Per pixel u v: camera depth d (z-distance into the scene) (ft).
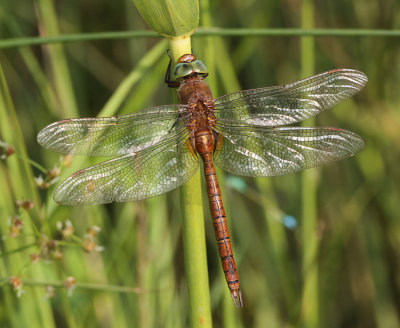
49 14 2.55
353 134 2.35
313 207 2.51
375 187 2.64
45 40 2.37
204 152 2.36
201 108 2.36
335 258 2.62
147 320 2.47
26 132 2.63
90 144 2.33
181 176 2.35
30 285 2.34
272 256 2.59
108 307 2.52
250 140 2.37
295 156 2.36
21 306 2.43
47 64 2.57
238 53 2.56
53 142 2.31
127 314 2.49
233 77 2.52
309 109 2.37
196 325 2.28
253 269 2.61
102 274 2.51
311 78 2.36
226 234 2.36
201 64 2.32
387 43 2.63
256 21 2.59
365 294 2.65
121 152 2.34
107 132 2.33
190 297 2.28
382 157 2.65
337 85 2.36
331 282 2.62
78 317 2.49
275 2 2.58
